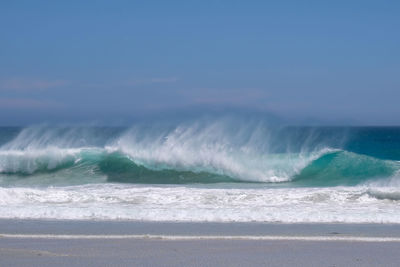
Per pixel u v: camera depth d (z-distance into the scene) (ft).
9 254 30.81
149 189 59.98
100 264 28.66
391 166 77.66
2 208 46.62
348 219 43.39
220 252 31.60
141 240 34.83
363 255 31.09
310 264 28.96
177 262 29.17
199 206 49.60
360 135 296.51
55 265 28.43
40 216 43.96
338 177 76.89
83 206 48.88
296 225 41.09
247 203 51.52
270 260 29.73
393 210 48.06
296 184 73.72
